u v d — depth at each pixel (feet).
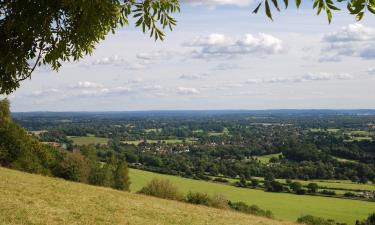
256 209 164.86
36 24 16.98
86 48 18.84
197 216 99.19
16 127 170.60
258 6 9.28
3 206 66.59
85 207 83.76
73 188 114.11
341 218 232.53
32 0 16.67
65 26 17.88
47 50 17.97
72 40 18.07
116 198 108.68
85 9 16.14
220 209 132.67
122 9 18.02
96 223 69.10
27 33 17.10
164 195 144.87
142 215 86.28
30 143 173.78
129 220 77.20
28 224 57.52
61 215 70.49
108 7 16.88
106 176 225.15
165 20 16.92
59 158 207.51
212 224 90.12
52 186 109.70
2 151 158.30
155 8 16.74
